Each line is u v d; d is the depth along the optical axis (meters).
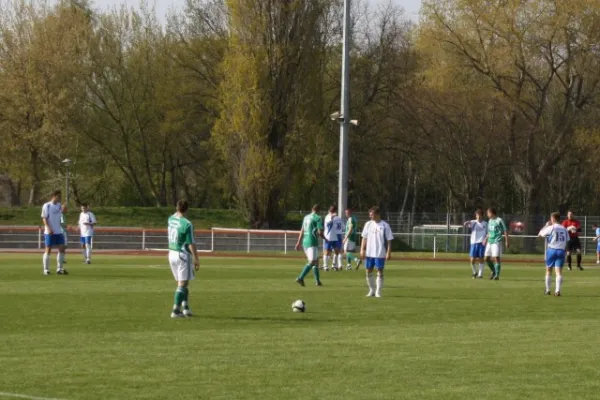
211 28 94.56
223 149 80.94
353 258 54.47
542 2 77.31
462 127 90.19
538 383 14.63
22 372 15.03
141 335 19.56
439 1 80.56
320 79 82.50
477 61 80.19
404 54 96.81
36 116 89.25
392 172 106.31
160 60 95.69
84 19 93.38
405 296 30.58
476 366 16.12
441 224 82.75
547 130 86.94
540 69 88.31
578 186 99.50
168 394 13.45
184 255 22.97
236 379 14.62
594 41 78.12
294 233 72.38
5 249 69.81
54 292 29.92
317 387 14.07
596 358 17.17
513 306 27.53
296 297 29.22
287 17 79.19
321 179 92.19
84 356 16.69
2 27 89.56
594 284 39.06
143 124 97.62
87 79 93.62
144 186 103.62
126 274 39.59
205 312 24.30
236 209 90.44
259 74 78.19
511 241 80.44
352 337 19.66
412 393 13.72
